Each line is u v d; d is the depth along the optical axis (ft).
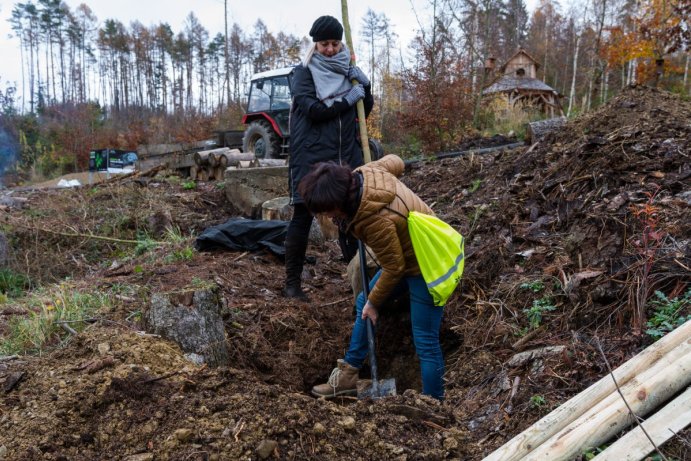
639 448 5.27
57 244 19.07
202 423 6.25
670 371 5.94
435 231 7.70
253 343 10.09
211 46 158.51
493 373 8.45
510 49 94.48
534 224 12.28
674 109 15.38
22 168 70.49
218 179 28.78
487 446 6.60
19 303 12.55
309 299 12.10
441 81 32.65
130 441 6.19
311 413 6.46
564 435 5.69
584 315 8.51
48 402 6.66
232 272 13.21
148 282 12.54
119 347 7.79
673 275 8.07
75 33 184.03
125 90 166.91
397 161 9.11
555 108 54.65
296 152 11.15
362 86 11.22
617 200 10.78
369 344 8.65
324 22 10.59
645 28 41.57
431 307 8.13
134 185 25.82
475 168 19.06
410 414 6.82
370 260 10.02
